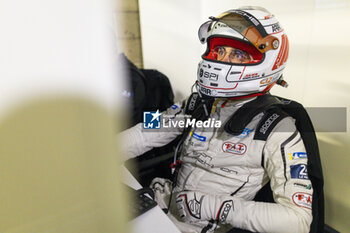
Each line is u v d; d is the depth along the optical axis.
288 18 0.99
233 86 0.83
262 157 0.80
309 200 0.69
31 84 0.16
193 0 1.42
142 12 1.60
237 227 0.71
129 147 1.00
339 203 0.99
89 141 0.20
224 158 0.84
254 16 0.80
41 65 0.16
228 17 0.85
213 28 0.87
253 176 0.83
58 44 0.16
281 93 1.10
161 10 1.55
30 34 0.16
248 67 0.81
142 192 0.63
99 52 0.18
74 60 0.17
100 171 0.22
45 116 0.18
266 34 0.78
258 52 0.83
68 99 0.18
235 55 0.87
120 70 0.20
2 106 0.16
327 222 1.06
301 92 1.01
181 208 0.78
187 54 1.54
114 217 0.24
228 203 0.72
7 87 0.16
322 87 0.93
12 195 0.19
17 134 0.17
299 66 1.00
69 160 0.20
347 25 0.82
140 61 1.74
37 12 0.15
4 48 0.15
